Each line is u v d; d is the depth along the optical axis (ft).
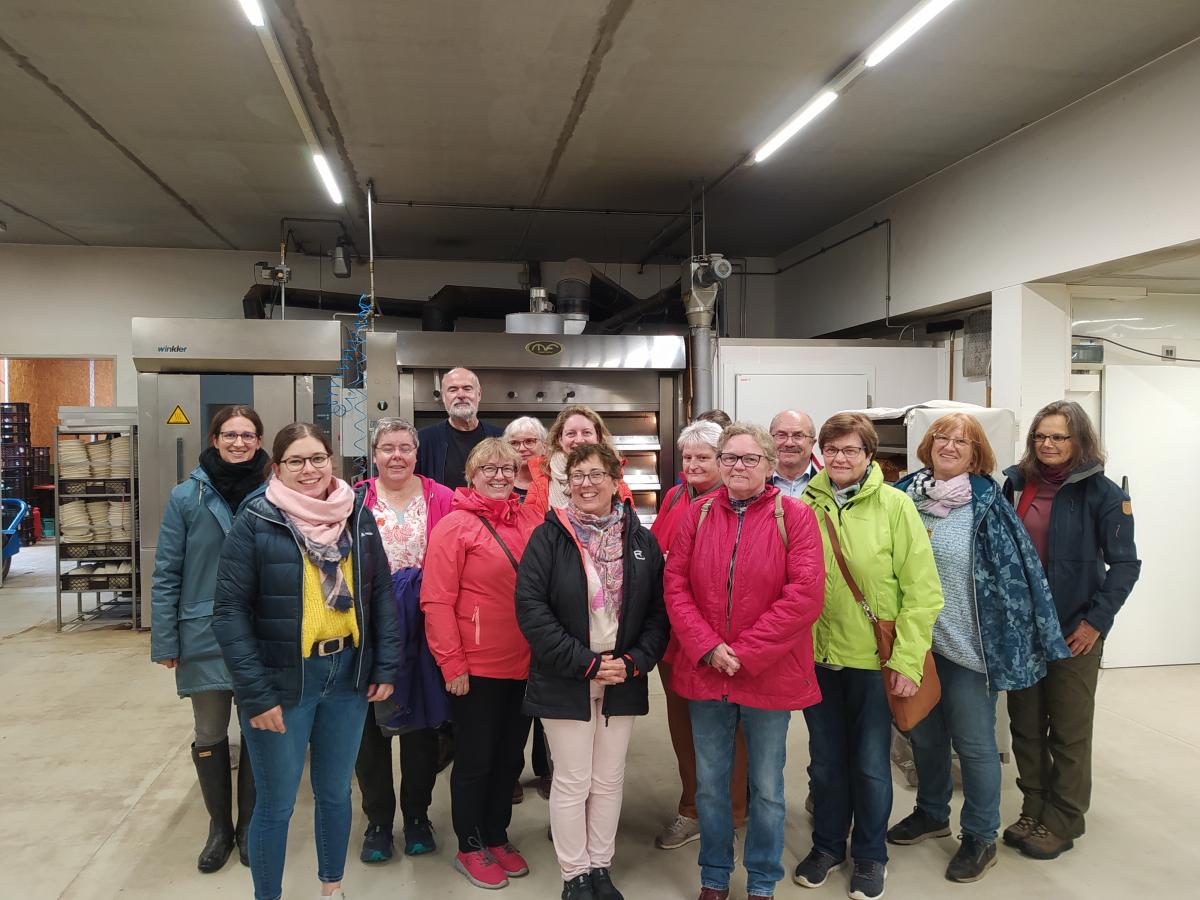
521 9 10.43
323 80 12.57
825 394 17.62
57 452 17.40
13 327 23.06
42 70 12.18
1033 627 7.68
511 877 7.82
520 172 17.04
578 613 6.88
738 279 25.49
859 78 12.42
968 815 7.81
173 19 10.68
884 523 7.18
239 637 6.10
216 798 8.07
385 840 8.16
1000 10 10.39
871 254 19.70
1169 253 11.91
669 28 10.98
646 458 16.79
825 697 7.51
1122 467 14.66
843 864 7.98
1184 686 13.47
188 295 23.75
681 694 7.07
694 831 8.50
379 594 7.00
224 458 7.86
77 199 18.83
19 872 7.99
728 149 15.70
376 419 15.34
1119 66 11.94
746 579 6.72
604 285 21.16
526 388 16.17
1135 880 7.74
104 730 11.78
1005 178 14.85
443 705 7.75
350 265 24.57
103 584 17.67
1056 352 14.57
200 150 15.71
